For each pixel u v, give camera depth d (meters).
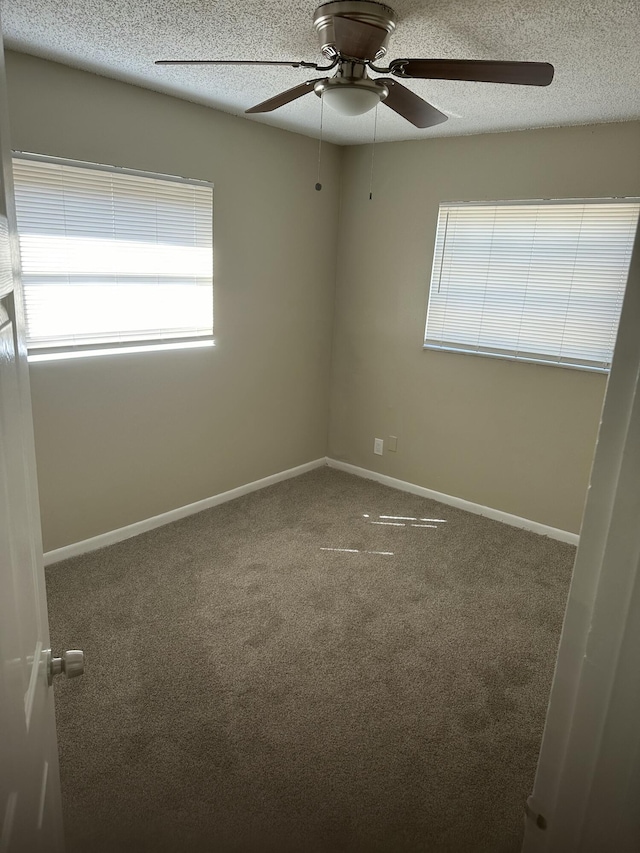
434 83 2.48
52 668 1.07
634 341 0.50
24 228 2.55
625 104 2.63
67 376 2.87
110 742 1.91
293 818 1.67
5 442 0.79
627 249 3.04
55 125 2.56
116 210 2.87
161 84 2.77
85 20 2.00
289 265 3.92
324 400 4.53
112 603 2.67
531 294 3.40
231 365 3.71
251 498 3.97
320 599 2.78
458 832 1.65
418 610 2.72
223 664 2.30
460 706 2.13
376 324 4.15
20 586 0.86
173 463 3.50
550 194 3.24
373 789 1.78
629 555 0.52
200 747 1.90
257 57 2.38
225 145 3.30
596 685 0.56
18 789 0.79
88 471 3.06
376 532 3.52
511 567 3.16
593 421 3.30
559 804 0.63
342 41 1.72
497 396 3.65
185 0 1.81
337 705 2.11
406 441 4.15
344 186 4.11
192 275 3.31
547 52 2.08
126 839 1.58
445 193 3.63
